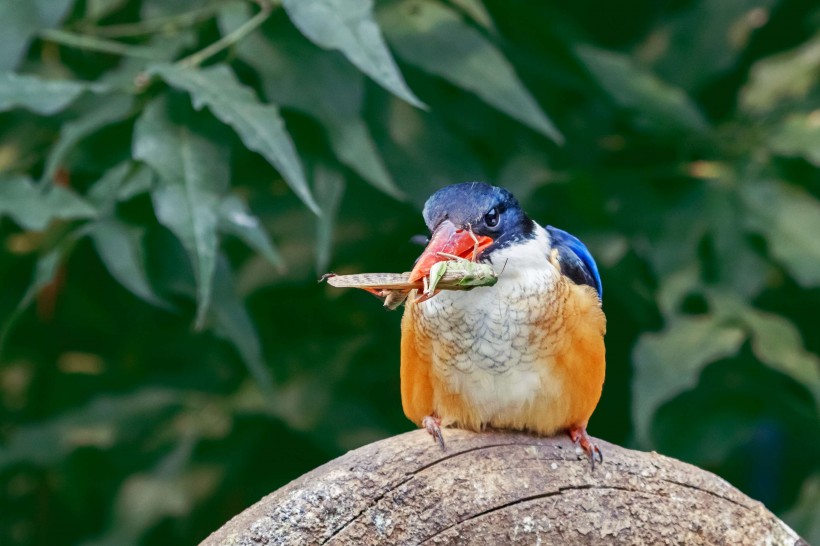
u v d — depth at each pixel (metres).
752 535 6.00
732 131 10.62
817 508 9.88
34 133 9.46
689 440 10.02
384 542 5.83
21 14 8.04
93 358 10.59
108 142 8.72
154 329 10.37
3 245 9.95
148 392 9.98
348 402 9.78
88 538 9.83
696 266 9.96
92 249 10.12
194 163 7.66
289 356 10.02
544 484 5.94
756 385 10.14
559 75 9.80
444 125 9.23
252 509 5.90
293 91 8.15
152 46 8.58
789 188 10.09
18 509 10.70
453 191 7.33
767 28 11.29
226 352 10.17
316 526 5.79
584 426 7.10
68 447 9.70
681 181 10.31
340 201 9.71
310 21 7.31
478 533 5.88
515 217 7.29
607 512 5.94
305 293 10.15
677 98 9.73
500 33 9.66
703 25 10.86
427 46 8.41
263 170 9.55
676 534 5.95
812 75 10.74
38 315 10.30
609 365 10.53
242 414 9.70
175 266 8.75
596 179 10.11
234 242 9.59
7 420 10.23
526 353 6.88
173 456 9.73
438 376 7.05
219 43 8.18
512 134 9.52
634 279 10.10
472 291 6.89
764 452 11.47
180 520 10.09
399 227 9.77
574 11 11.25
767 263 10.03
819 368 9.48
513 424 7.07
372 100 9.03
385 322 10.23
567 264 7.40
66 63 9.66
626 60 9.78
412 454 5.96
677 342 9.20
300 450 10.32
